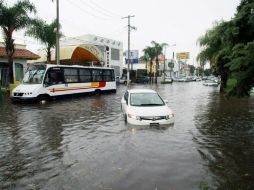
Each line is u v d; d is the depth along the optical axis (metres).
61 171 5.93
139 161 6.59
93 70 25.03
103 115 13.41
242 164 6.44
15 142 8.38
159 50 57.78
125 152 7.32
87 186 5.15
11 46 23.53
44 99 19.34
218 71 9.28
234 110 15.69
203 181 5.41
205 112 14.83
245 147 7.88
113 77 28.14
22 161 6.62
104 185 5.19
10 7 22.72
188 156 7.01
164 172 5.87
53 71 20.09
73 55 34.97
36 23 25.42
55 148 7.73
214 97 24.53
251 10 7.02
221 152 7.38
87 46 33.72
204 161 6.63
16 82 25.45
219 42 9.02
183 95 26.89
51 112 14.47
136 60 65.62
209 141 8.52
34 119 12.33
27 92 18.11
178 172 5.88
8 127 10.58
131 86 44.62
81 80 23.38
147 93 11.75
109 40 52.81
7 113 14.09
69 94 21.80
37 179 5.51
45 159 6.76
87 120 12.03
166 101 11.49
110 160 6.65
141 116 10.08
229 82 8.35
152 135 9.16
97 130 9.98
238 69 6.68
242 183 5.35
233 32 7.26
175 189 5.03
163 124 10.20
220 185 5.24
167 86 46.38
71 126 10.74
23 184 5.29
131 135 9.16
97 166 6.23
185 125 10.98
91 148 7.70
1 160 6.71
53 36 27.72
